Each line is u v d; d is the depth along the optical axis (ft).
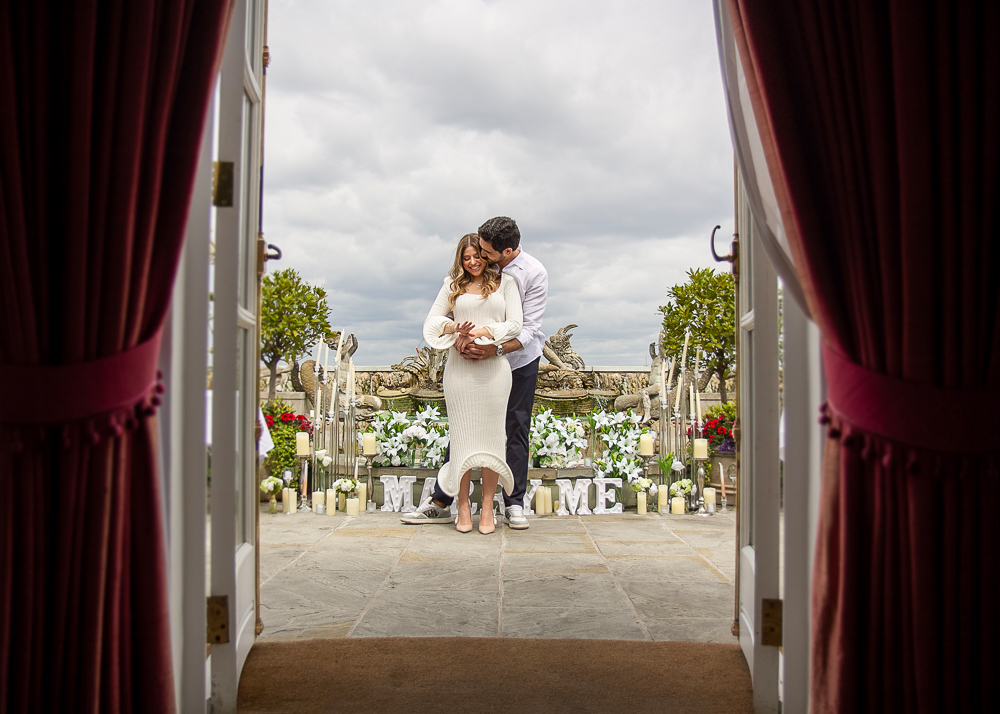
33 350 4.61
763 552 5.96
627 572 10.64
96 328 4.72
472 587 9.75
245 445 6.83
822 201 5.08
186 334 5.66
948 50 4.66
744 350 7.20
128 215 4.75
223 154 5.94
